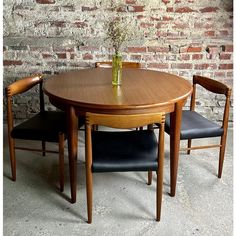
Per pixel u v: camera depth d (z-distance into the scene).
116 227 1.76
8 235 1.70
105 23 2.94
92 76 2.37
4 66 3.08
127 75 2.44
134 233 1.72
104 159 1.69
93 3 2.89
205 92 3.16
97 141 1.85
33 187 2.16
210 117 3.27
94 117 1.52
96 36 2.99
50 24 2.95
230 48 2.99
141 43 3.00
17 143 2.86
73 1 2.88
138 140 1.88
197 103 3.21
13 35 2.98
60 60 3.07
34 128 2.06
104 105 1.66
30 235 1.70
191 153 2.67
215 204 1.96
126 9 2.90
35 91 3.19
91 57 3.06
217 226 1.77
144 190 2.12
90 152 1.64
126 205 1.96
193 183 2.20
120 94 1.87
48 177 2.29
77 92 1.90
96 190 2.12
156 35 2.98
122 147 1.79
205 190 2.12
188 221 1.81
